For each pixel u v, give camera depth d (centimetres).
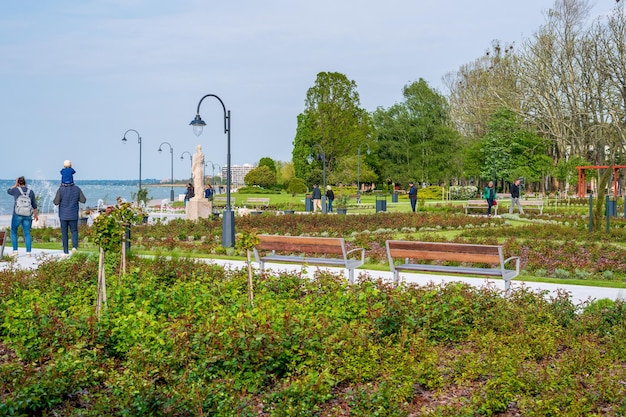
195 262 1305
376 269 1518
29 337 712
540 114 6994
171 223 2830
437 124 7856
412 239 2131
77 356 646
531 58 6769
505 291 973
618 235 2181
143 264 1186
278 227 2639
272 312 741
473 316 863
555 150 7456
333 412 560
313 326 729
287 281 1059
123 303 862
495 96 7062
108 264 1183
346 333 729
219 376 653
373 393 588
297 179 7581
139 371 627
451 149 7756
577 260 1641
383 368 665
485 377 676
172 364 648
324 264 1234
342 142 7856
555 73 6638
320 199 4381
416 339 744
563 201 5097
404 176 7881
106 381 615
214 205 5094
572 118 6662
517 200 3697
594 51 6194
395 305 816
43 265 1228
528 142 6806
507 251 1733
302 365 649
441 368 691
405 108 7962
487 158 6862
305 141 8112
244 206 4816
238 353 663
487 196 3681
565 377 632
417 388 655
